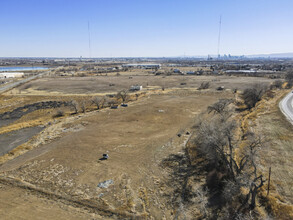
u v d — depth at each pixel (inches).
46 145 1592.0
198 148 1376.7
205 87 3799.2
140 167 1227.2
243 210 835.4
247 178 895.7
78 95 3420.3
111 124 1998.0
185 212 868.6
